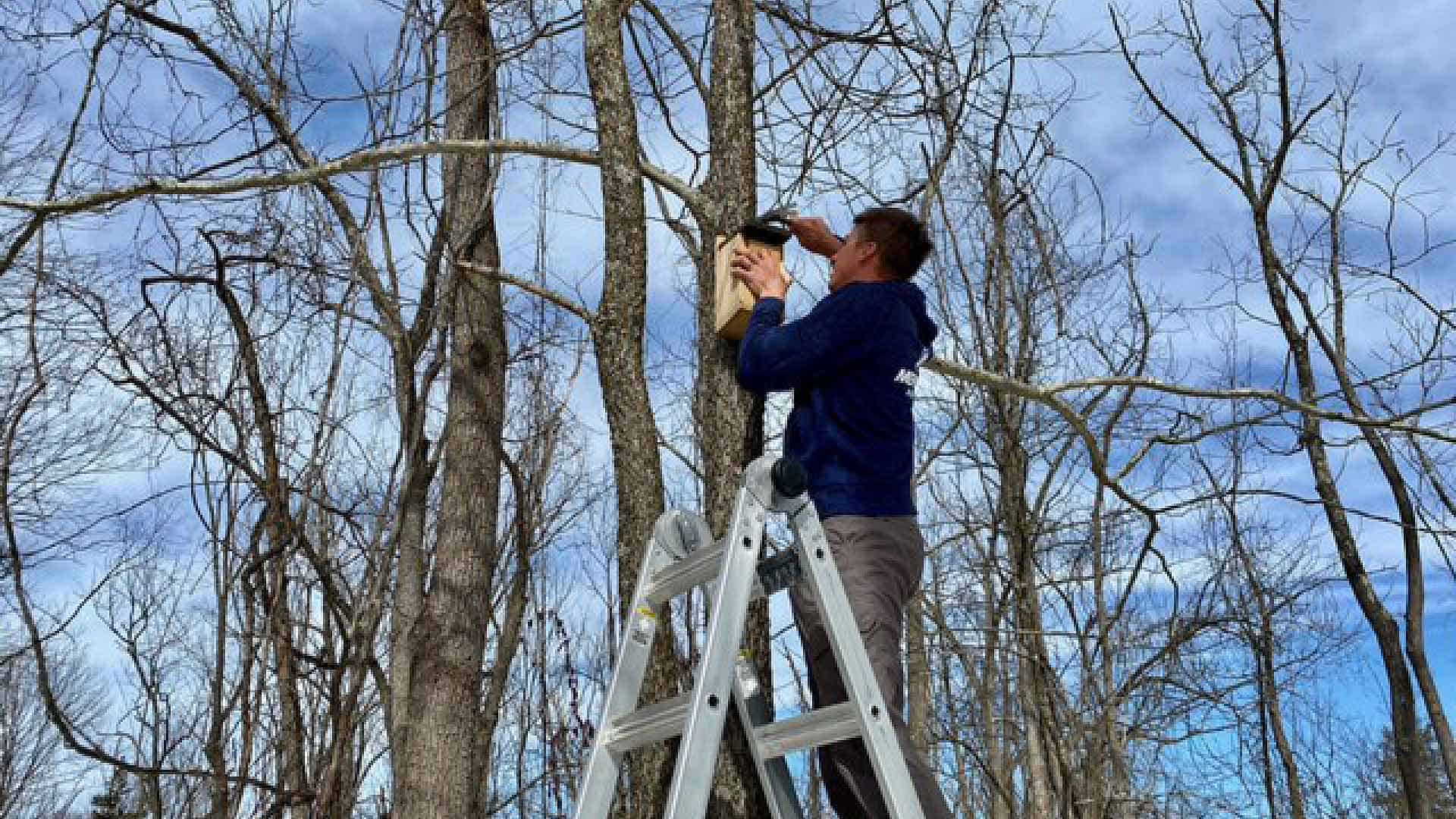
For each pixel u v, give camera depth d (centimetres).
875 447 255
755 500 224
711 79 362
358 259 559
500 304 689
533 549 762
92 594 563
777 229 289
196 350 585
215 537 564
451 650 613
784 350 257
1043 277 652
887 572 246
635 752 300
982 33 570
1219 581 654
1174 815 663
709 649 209
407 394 586
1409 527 545
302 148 543
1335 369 781
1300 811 877
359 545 592
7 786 1302
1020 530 596
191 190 400
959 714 769
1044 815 706
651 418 315
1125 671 603
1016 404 613
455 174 663
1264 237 809
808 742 233
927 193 576
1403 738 757
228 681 624
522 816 809
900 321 263
